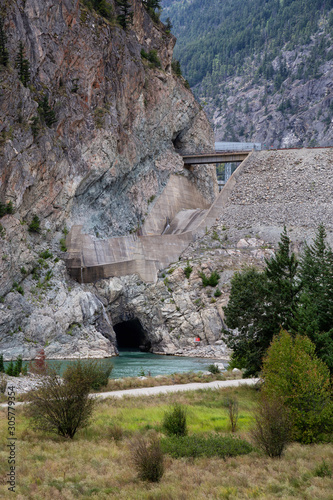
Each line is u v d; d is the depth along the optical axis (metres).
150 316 92.88
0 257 77.12
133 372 60.78
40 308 81.12
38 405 25.64
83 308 84.88
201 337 88.31
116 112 111.94
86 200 104.81
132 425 27.62
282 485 18.94
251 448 23.59
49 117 92.81
